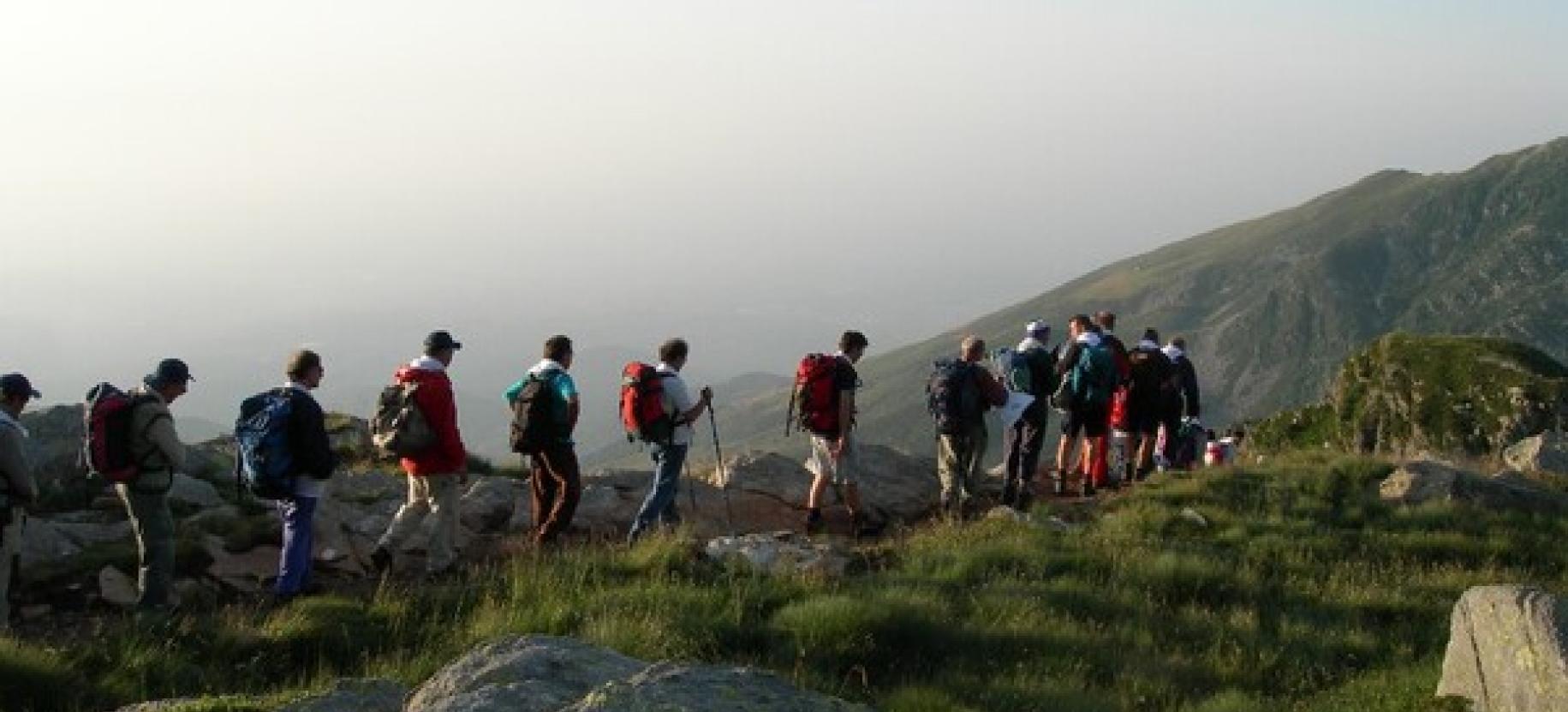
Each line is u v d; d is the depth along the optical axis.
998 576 14.97
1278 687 12.20
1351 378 32.75
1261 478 21.02
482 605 13.11
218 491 18.56
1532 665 9.24
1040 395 19.06
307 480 13.38
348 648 11.88
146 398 12.55
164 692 10.60
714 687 5.73
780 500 19.64
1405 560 17.00
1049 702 10.80
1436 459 24.11
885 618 12.41
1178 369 22.66
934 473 22.20
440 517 14.60
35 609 13.03
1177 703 11.46
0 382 12.25
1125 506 19.06
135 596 13.51
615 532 17.36
